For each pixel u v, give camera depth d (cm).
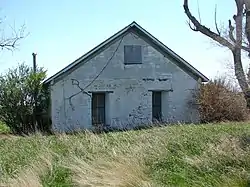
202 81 2541
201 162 841
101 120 2383
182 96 2511
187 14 1145
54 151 1073
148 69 2455
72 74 2314
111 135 1341
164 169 845
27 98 2362
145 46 2450
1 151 1180
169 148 998
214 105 2428
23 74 2403
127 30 2406
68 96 2308
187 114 2509
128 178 755
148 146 1003
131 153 943
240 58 1124
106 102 2394
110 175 774
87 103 2339
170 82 2491
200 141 1053
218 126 1519
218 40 1131
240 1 1107
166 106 2491
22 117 2347
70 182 809
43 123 2370
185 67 2517
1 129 2444
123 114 2395
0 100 2355
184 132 1289
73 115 2312
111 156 926
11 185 792
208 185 739
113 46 2388
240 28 1113
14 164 966
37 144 1247
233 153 859
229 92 2416
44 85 2370
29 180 806
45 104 2375
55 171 876
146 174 815
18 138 1580
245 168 791
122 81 2403
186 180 773
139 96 2433
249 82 1130
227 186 726
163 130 1384
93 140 1194
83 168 849
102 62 2367
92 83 2350
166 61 2488
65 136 1366
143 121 2425
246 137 1049
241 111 2386
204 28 1138
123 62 2409
